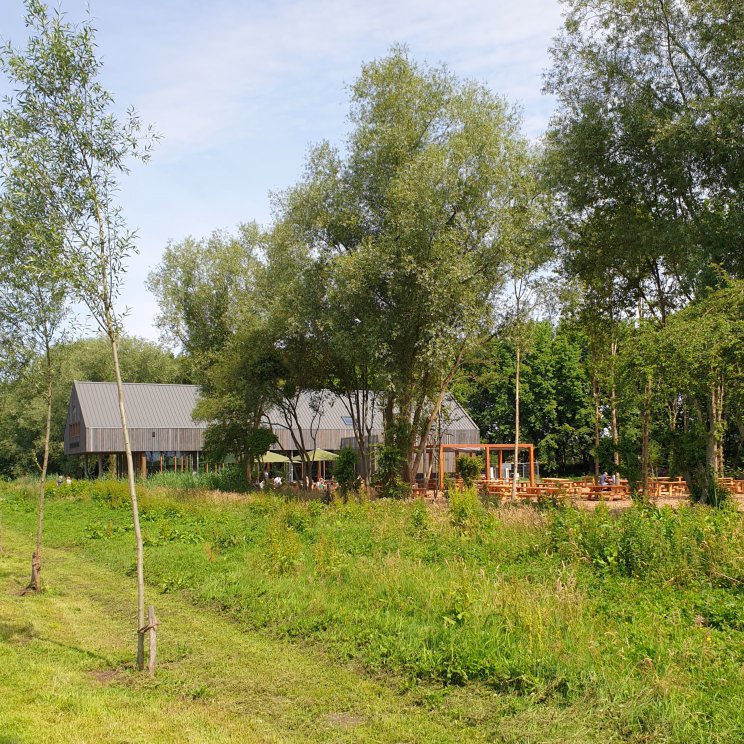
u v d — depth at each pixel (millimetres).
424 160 24719
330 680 7930
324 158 28875
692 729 5875
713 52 22328
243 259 43719
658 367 20047
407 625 9320
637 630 8312
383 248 24953
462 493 19578
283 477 49719
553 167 24672
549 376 58906
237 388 34062
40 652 9242
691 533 12547
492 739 6215
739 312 18891
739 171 20953
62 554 17219
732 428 42000
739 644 7949
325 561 12992
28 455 62250
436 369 25938
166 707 7266
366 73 27141
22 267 9898
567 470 60781
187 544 16859
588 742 5922
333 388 33875
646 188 23125
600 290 27094
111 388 50719
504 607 9094
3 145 9047
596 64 23953
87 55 9086
